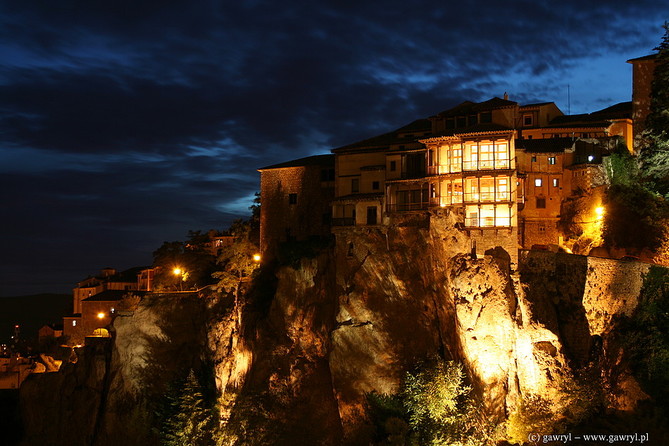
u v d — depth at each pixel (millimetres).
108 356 82250
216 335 77000
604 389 56406
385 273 66438
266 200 83938
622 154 71062
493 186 62781
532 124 79250
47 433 82438
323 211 79875
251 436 67125
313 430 66688
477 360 58875
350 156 76188
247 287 80062
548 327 58438
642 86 77688
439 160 66438
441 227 63781
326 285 71500
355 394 64375
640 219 64625
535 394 57500
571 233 67875
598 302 58500
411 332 64438
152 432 73812
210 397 74188
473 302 59844
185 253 97625
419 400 56969
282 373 69875
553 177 69812
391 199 69500
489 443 55375
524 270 61531
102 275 130625
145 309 80500
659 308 58594
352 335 65750
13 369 104250
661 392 55625
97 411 79875
